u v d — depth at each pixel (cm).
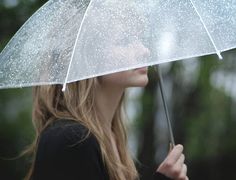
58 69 291
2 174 1352
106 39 290
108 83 319
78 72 282
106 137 317
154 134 1185
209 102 1144
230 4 324
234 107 1170
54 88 316
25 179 324
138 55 287
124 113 368
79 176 284
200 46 291
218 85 1103
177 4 307
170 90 1135
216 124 1182
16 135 1383
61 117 306
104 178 297
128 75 317
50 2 325
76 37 293
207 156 1234
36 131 321
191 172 1247
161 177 320
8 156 1364
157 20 297
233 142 1194
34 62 304
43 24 315
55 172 285
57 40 300
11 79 308
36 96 323
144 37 291
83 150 287
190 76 1103
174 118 1171
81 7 307
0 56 325
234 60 1023
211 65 1035
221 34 305
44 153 290
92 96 313
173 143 343
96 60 285
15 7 783
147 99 1167
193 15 303
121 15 297
